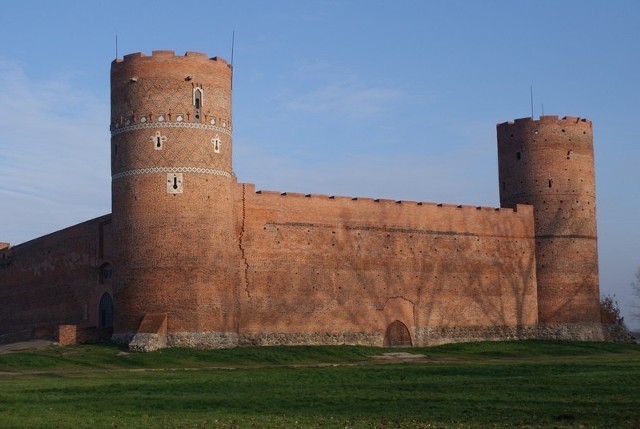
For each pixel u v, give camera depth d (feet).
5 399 128.16
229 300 226.38
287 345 240.53
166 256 217.56
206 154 223.71
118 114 226.79
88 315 259.80
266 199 244.01
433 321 268.82
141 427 102.17
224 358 208.44
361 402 122.83
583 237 293.02
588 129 298.56
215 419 107.86
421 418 107.76
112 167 228.02
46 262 287.69
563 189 291.17
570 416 106.63
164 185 219.82
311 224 250.78
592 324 291.99
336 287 252.62
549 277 288.71
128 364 196.54
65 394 134.72
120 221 223.30
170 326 215.72
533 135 292.81
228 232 228.22
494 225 284.00
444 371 172.45
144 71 223.51
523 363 195.83
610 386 137.80
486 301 279.28
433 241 272.31
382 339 258.78
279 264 244.01
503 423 103.40
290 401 124.47
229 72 233.35
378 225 262.88
